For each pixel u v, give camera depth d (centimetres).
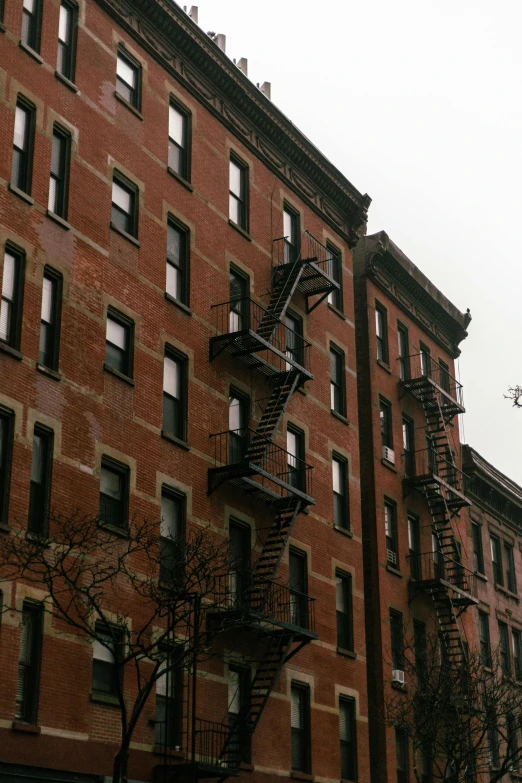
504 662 5350
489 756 4294
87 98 3141
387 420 4628
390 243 4772
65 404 2792
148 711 2841
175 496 3150
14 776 2417
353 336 4338
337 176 4359
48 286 2859
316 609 3681
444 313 5244
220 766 2881
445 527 4866
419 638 4325
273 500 3491
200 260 3484
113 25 3325
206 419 3334
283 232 4012
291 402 3803
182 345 3297
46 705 2538
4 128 2809
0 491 2559
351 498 4050
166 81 3525
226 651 3183
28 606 2562
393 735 4034
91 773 2619
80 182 3033
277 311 3775
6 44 2884
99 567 2748
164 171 3406
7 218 2748
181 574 2797
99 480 2850
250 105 3872
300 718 3519
